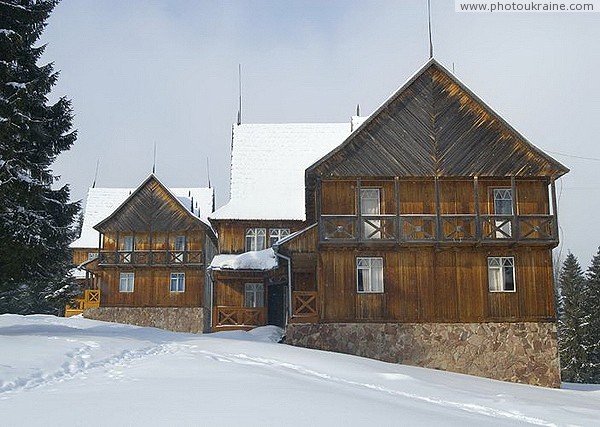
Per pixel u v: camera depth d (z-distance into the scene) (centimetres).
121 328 2677
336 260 2423
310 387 1254
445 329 2383
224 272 3497
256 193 3625
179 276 4438
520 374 2353
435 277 2420
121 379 1261
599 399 1817
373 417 982
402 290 2406
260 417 923
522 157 2488
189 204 4644
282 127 3856
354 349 2364
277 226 3603
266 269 3438
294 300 2436
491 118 2509
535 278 2428
